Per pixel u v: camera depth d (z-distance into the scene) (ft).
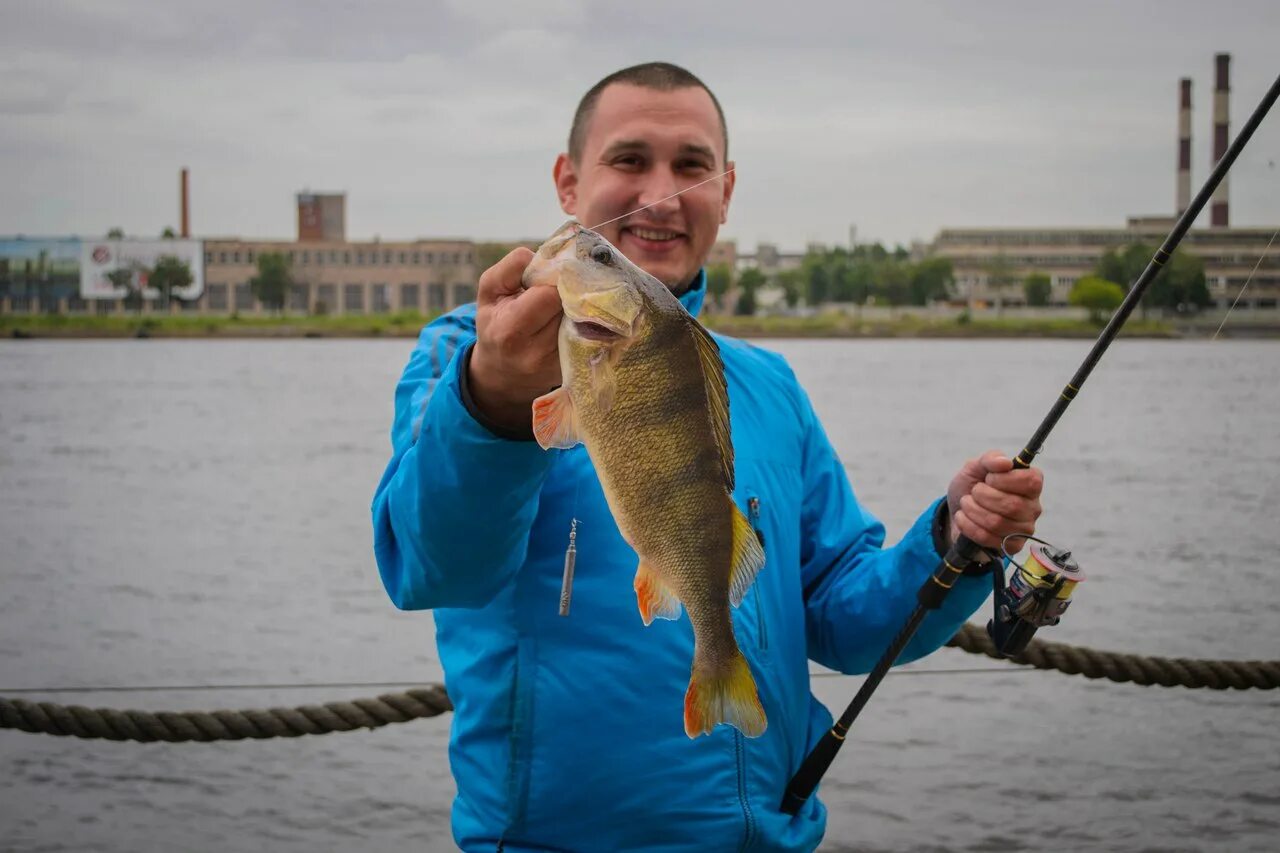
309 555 51.42
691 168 11.09
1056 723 28.48
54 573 48.01
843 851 22.29
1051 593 10.96
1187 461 87.56
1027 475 9.99
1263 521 59.93
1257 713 29.22
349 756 27.12
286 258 458.09
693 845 9.52
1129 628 38.65
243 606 42.04
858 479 75.31
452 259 462.60
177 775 25.93
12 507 66.18
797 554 10.82
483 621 9.80
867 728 28.30
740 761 9.74
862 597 11.02
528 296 7.46
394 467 9.26
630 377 7.84
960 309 442.91
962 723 28.63
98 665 34.83
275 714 18.37
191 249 464.65
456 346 9.81
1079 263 437.17
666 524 8.04
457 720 10.03
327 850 22.48
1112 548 53.01
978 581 10.58
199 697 31.30
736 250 474.08
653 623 9.60
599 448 7.79
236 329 446.60
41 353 318.86
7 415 131.13
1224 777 25.57
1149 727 28.43
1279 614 40.14
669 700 9.53
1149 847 22.47
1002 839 22.86
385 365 247.91
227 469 83.35
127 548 53.47
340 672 33.86
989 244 440.86
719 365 8.32
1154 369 231.91
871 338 431.43
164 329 443.73
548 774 9.48
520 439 8.02
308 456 91.30
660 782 9.46
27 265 459.32
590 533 9.65
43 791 24.95
